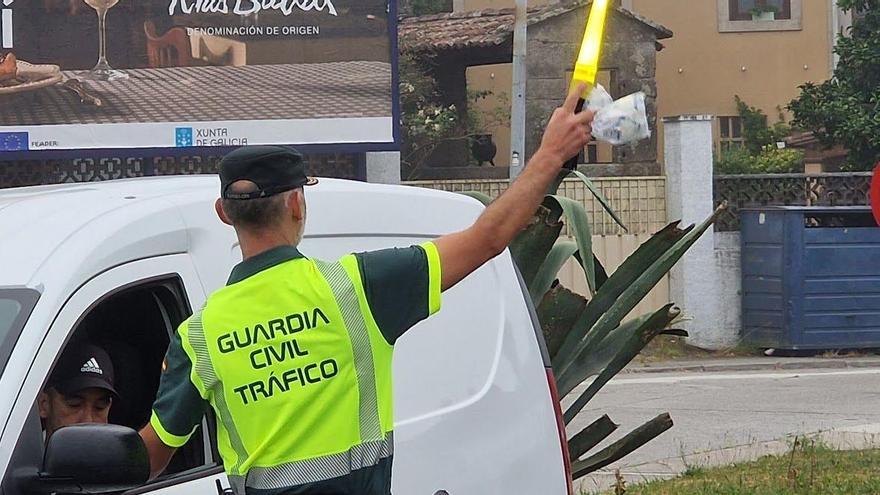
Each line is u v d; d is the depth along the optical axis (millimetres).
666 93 29297
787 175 19469
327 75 13672
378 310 3203
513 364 4836
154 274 3625
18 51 13172
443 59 22969
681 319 7277
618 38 22641
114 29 13336
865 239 18625
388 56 13711
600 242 18766
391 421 3238
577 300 6617
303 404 3127
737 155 26484
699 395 14906
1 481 3027
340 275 3203
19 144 13227
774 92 29219
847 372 17047
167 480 3539
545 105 22203
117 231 3549
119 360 3961
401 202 4652
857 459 10352
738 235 19219
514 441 4711
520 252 6672
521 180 3240
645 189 19078
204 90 13516
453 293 4668
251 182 3191
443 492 4344
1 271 3389
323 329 3158
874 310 18672
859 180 19672
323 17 13641
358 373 3176
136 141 13414
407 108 21828
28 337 3217
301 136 13664
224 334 3164
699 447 11531
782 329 18594
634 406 14141
